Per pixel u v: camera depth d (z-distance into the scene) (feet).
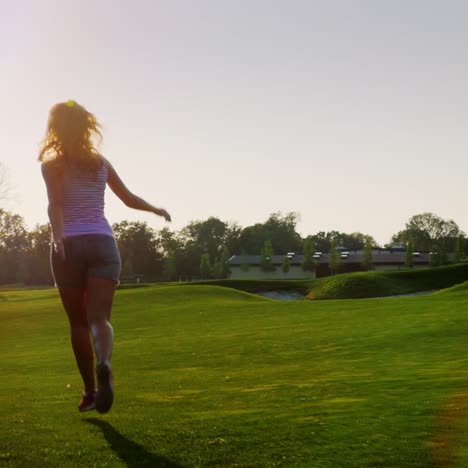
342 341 43.93
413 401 17.63
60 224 13.93
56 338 69.97
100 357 13.26
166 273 431.43
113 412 17.39
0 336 76.13
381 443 13.14
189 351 43.86
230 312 93.25
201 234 551.18
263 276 408.67
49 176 14.03
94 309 13.96
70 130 14.17
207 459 12.40
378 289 197.77
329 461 12.05
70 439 14.14
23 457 12.80
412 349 36.70
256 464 12.01
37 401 20.31
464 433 13.73
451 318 52.90
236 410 17.25
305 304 100.83
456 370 25.41
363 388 20.92
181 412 17.16
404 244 614.34
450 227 621.31
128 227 444.96
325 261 404.77
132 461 12.42
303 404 17.98
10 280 463.42
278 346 43.75
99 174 14.43
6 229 479.82
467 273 218.38
